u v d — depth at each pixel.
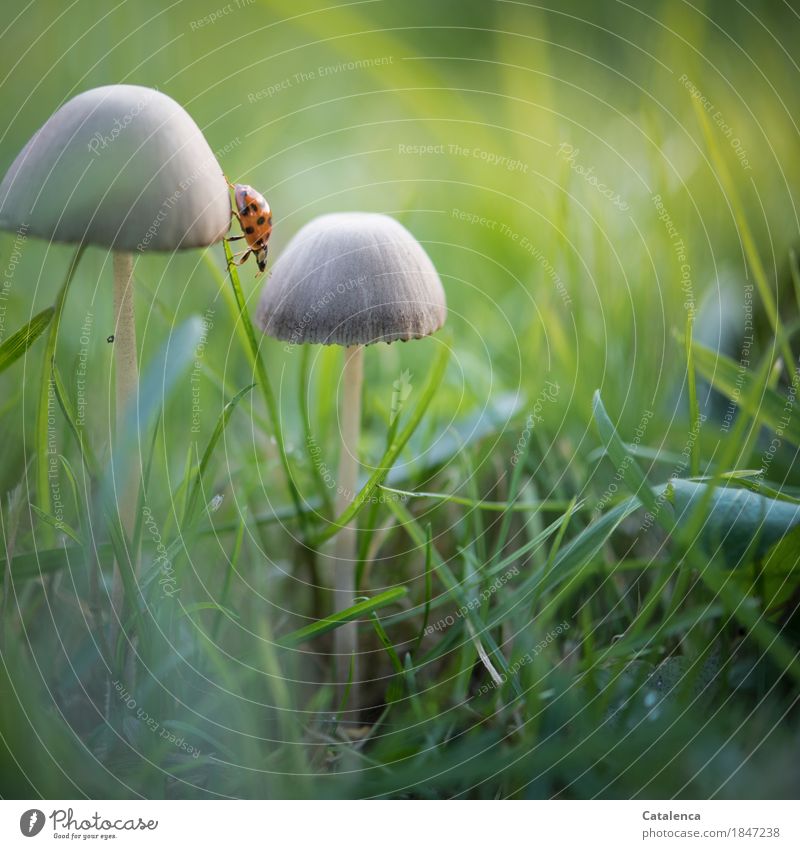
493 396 0.22
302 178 0.29
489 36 0.35
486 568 0.20
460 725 0.18
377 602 0.18
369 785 0.17
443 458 0.21
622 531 0.20
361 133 0.31
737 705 0.18
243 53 0.32
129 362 0.18
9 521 0.18
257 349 0.19
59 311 0.18
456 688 0.18
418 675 0.19
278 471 0.21
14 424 0.20
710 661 0.18
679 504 0.18
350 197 0.29
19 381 0.21
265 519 0.20
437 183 0.28
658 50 0.28
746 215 0.24
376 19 0.34
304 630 0.18
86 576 0.19
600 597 0.19
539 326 0.22
